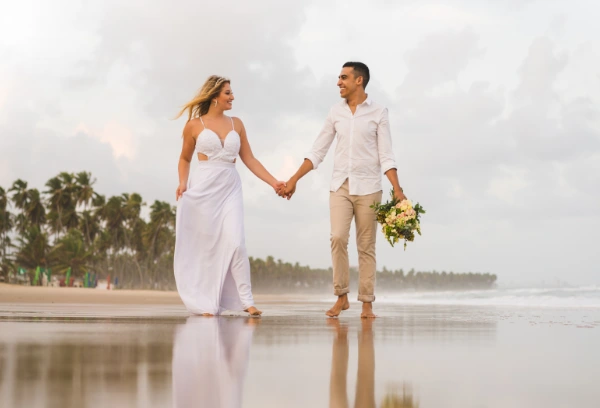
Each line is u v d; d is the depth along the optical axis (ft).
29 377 4.88
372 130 17.48
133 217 280.92
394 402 4.19
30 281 218.79
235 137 19.19
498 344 8.51
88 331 9.83
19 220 249.14
